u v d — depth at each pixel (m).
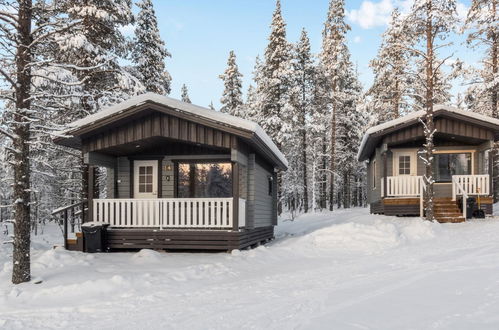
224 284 8.15
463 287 6.42
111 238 12.53
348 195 39.22
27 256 8.57
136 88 16.33
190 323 5.47
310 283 7.81
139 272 9.20
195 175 14.58
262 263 10.77
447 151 19.81
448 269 8.14
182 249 12.88
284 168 19.88
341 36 31.12
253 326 5.12
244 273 9.42
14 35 8.73
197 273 9.11
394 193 18.91
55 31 8.84
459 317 4.84
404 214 18.58
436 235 14.23
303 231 21.17
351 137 37.59
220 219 12.34
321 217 26.78
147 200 12.62
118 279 8.17
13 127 8.79
